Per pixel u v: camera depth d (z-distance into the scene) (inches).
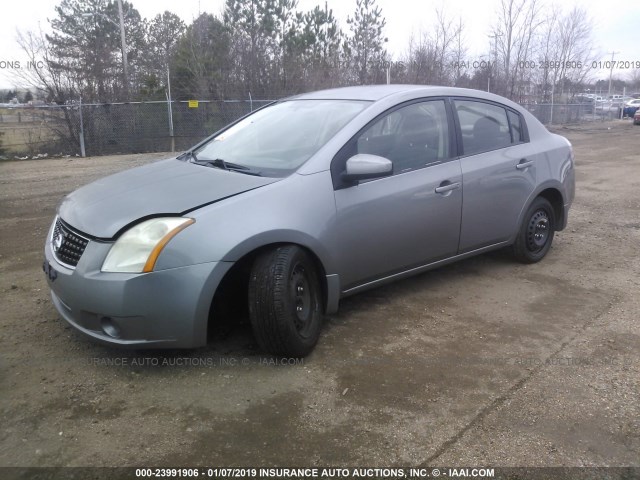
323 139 153.5
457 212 177.0
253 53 873.5
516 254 210.4
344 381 129.7
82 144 657.0
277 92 845.8
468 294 183.8
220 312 143.9
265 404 120.3
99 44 884.6
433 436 111.5
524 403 122.7
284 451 106.3
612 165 522.3
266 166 150.2
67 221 135.2
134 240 122.1
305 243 136.9
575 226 277.9
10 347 142.9
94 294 121.3
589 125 1180.5
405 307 172.2
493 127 195.6
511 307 173.6
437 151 174.4
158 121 691.4
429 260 174.6
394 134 164.4
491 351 145.4
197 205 128.1
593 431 113.7
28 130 661.9
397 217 159.5
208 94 830.5
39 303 170.9
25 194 371.9
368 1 962.1
